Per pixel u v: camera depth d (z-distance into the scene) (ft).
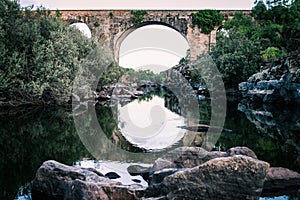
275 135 61.46
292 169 38.47
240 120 81.51
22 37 103.14
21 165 41.57
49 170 30.55
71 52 109.09
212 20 179.01
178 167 32.58
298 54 103.86
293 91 102.06
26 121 80.38
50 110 101.09
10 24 102.47
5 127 71.97
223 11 180.34
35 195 30.73
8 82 99.19
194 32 180.45
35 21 110.52
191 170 26.22
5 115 90.17
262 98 117.39
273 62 118.93
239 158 26.14
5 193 31.50
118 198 26.43
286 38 145.07
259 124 75.51
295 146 51.72
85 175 29.84
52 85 103.40
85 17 181.16
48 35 110.52
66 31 115.75
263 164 26.00
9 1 104.06
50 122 78.89
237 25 172.04
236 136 59.52
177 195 25.94
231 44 148.97
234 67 140.26
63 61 107.76
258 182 25.94
